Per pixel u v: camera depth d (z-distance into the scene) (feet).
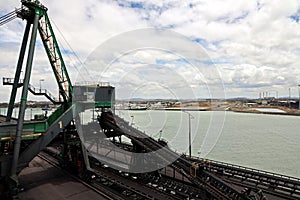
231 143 160.97
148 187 60.54
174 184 56.39
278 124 285.02
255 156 125.18
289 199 50.31
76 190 59.16
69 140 73.61
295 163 110.63
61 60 72.64
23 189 59.72
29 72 58.90
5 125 57.72
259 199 42.39
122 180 66.23
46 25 69.00
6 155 56.70
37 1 64.08
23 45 69.36
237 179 62.39
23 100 57.00
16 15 64.08
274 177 58.44
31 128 61.82
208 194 45.32
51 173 73.31
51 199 53.88
